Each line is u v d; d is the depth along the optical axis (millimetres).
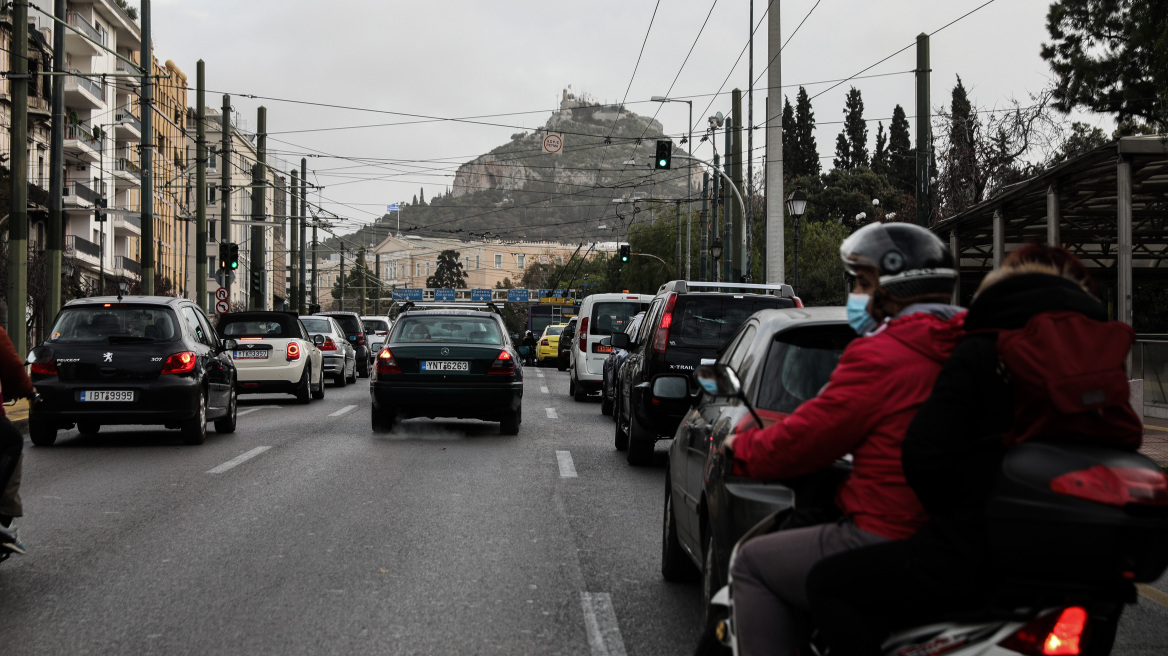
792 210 31156
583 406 21953
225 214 42438
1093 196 19828
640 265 74688
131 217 65938
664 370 12203
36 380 13211
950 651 2650
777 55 24469
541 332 64812
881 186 80500
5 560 6711
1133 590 2564
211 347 14719
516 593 6258
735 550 3312
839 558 2832
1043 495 2502
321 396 23359
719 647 3350
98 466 11664
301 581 6492
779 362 4914
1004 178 36906
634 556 7324
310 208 59500
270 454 12844
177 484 10375
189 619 5637
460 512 8938
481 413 15258
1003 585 2617
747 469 3148
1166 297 32344
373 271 183375
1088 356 2574
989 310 2762
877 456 2910
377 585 6410
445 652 5109
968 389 2686
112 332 13508
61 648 5117
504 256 159375
